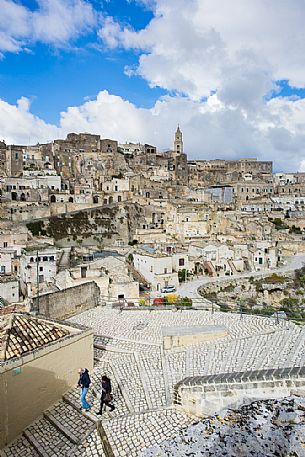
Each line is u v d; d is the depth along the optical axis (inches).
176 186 5034.5
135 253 2748.5
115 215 3870.6
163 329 844.6
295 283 2669.8
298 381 451.2
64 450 499.2
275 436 213.8
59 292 1073.5
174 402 558.3
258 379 471.8
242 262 2967.5
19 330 642.8
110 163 5270.7
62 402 623.5
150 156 6171.3
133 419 534.9
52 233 3454.7
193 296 2223.2
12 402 545.6
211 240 3390.7
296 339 735.7
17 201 3607.3
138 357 779.4
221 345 776.3
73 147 5664.4
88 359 709.9
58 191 4188.0
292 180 6510.8
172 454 211.2
